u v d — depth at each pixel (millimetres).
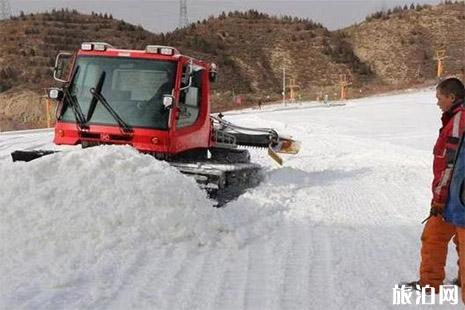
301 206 8969
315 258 6145
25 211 6211
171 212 6465
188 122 9680
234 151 11453
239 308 4703
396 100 50844
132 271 5477
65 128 9234
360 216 8359
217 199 8289
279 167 13766
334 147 19031
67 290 4910
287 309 4719
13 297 4688
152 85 9164
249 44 108312
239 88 92438
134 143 8992
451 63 98062
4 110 65750
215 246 6430
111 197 6453
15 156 9031
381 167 13844
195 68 9891
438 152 4781
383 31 112062
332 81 97625
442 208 4805
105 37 101500
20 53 86750
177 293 4965
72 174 6723
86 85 9328
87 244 5949
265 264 5887
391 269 5828
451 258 6242
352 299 4973
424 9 118188
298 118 34875
